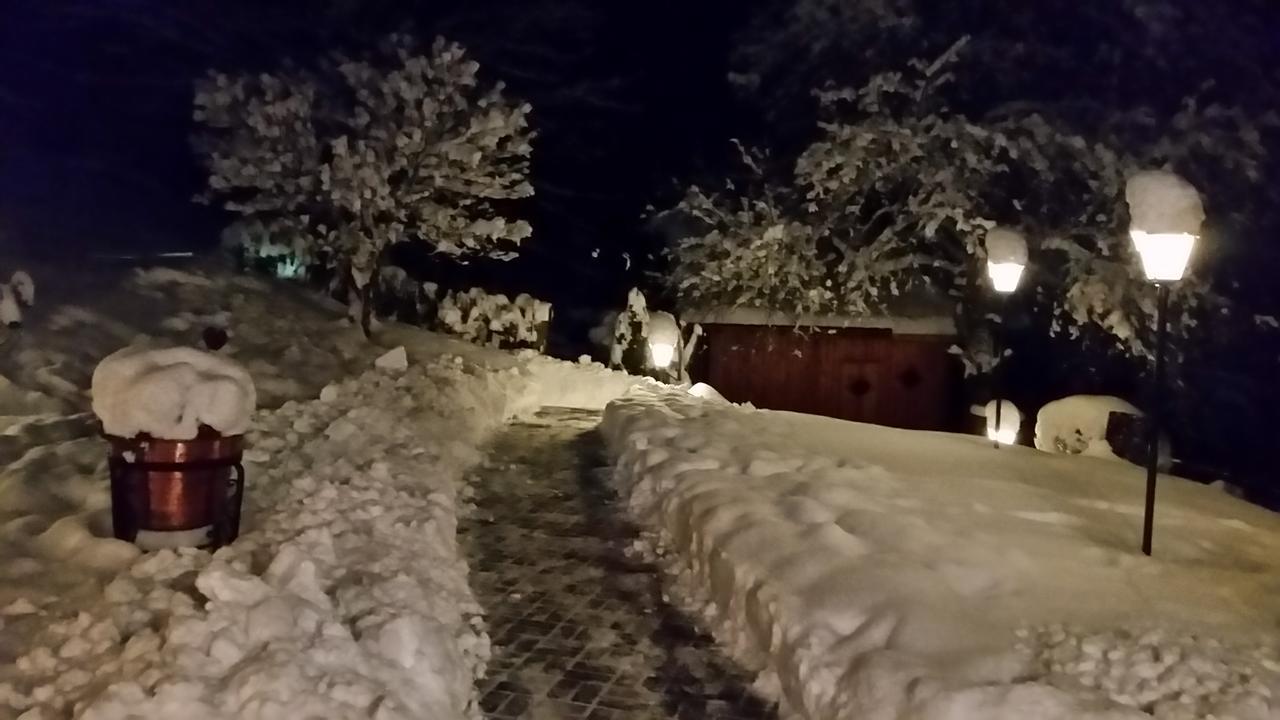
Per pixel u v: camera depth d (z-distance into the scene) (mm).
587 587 6719
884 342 18109
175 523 5707
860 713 4348
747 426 10281
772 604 5387
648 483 8516
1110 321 16453
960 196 16906
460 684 4887
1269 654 4828
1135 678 4441
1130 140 17328
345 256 14836
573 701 5078
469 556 7273
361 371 12336
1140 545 6867
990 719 4031
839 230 18281
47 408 8633
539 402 14352
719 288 18641
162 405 5633
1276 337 17781
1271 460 17781
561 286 22891
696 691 5227
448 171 14984
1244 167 16828
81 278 12969
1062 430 14094
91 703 3762
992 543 6352
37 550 5625
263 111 14484
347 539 5980
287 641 4266
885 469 8555
